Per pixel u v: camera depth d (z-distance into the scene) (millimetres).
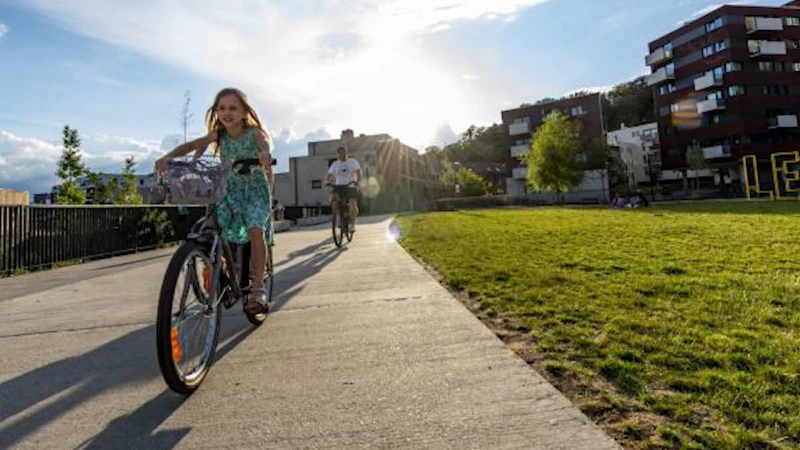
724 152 47688
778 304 3316
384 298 3979
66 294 5055
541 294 3764
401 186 57438
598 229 9586
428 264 5656
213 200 2697
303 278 5105
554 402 1953
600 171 52406
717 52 48438
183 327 2336
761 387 1964
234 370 2521
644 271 4676
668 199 48688
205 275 2547
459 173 60281
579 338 2682
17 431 1932
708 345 2490
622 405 1896
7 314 4129
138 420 1996
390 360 2541
